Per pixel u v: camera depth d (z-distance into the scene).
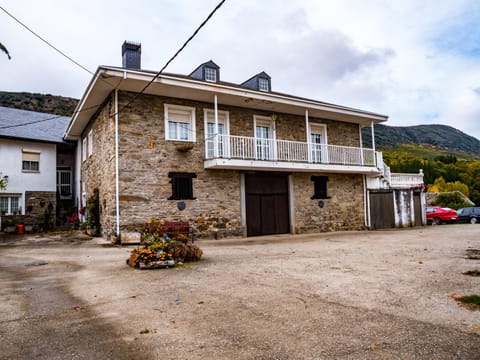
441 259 7.73
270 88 17.52
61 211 20.34
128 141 11.93
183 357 3.01
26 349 3.25
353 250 9.53
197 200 13.02
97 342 3.38
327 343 3.21
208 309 4.33
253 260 7.95
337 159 16.75
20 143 18.75
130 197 11.78
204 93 12.69
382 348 3.08
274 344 3.23
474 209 23.36
